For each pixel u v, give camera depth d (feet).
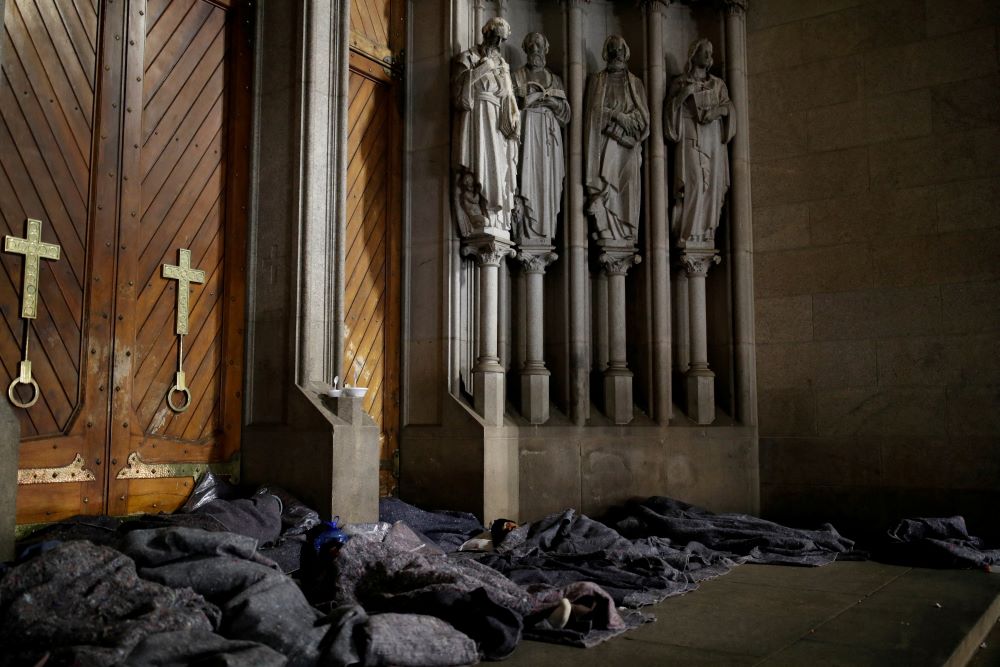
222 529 16.22
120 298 18.24
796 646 12.95
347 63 21.80
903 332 25.68
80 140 17.69
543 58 27.09
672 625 14.32
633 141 27.22
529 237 26.71
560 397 26.86
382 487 24.52
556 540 20.11
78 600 10.65
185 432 19.66
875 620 14.74
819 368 26.86
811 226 27.35
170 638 10.09
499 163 24.66
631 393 26.94
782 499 27.09
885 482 25.58
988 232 24.70
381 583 14.03
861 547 23.31
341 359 21.26
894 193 26.17
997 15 25.05
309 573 15.06
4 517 13.71
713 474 26.86
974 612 15.43
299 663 10.85
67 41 17.54
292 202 20.74
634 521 23.88
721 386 27.96
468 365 25.46
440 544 20.66
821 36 27.68
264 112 21.49
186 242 19.81
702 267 27.73
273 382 20.62
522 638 13.32
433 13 25.75
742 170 28.22
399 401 25.31
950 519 21.74
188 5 20.11
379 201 25.23
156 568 12.04
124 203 18.39
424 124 25.52
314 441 19.53
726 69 28.66
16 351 16.37
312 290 20.67
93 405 17.61
